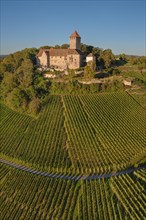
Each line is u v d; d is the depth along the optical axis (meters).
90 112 104.31
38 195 67.94
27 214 62.88
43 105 109.00
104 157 81.94
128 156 83.00
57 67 148.88
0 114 107.94
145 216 60.97
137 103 113.62
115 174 75.38
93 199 66.12
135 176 74.25
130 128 97.50
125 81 125.31
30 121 101.88
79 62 146.38
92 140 89.56
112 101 113.12
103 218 61.19
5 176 76.12
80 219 61.00
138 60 171.62
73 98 113.50
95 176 74.56
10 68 143.88
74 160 80.69
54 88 118.81
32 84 122.25
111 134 93.06
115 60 165.12
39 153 85.19
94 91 118.44
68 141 89.19
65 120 99.44
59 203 65.31
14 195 68.62
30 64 130.25
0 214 63.41
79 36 154.88
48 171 77.56
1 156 86.44
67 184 71.25
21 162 81.94
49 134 93.38
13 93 111.94
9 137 94.56
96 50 176.50
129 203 64.62
